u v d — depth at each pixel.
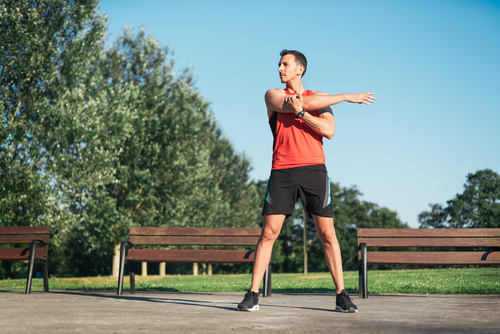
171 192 21.25
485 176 50.34
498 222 48.81
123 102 17.81
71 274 41.50
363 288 4.20
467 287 5.87
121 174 19.64
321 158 2.89
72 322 2.18
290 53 3.09
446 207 52.09
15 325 2.06
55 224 14.28
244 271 50.69
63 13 14.96
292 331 1.91
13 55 13.65
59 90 14.89
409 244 4.60
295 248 60.12
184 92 22.83
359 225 60.09
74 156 15.26
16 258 4.96
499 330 1.94
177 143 21.56
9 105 14.27
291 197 2.87
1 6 13.41
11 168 13.39
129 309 2.82
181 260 4.68
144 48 22.56
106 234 19.22
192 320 2.28
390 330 1.94
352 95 2.94
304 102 2.87
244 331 1.90
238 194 35.84
